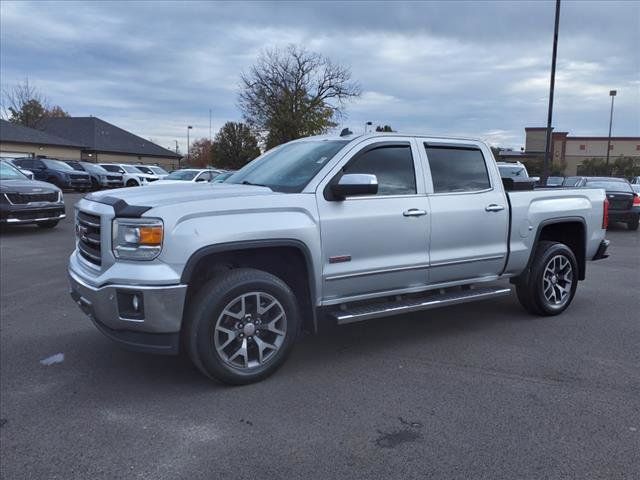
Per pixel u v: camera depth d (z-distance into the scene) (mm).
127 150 57156
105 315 3799
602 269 9328
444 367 4496
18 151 44500
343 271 4391
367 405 3773
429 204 4852
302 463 3061
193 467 3021
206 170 20609
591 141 75500
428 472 2971
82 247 4363
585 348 4977
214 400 3854
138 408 3738
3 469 3018
